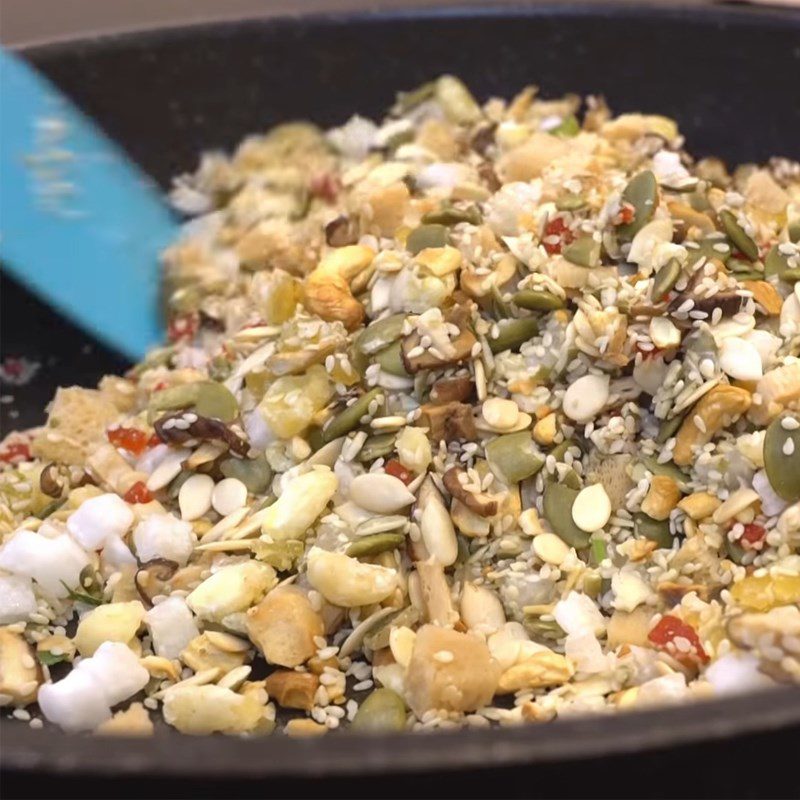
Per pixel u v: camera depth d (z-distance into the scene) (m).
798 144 0.51
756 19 0.51
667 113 0.52
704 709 0.36
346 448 0.44
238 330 0.48
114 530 0.44
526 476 0.43
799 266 0.44
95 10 0.58
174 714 0.41
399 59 0.53
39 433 0.48
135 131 0.52
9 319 0.51
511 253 0.45
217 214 0.52
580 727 0.36
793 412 0.42
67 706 0.42
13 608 0.44
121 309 0.51
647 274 0.44
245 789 0.36
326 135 0.53
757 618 0.40
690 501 0.42
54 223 0.51
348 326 0.45
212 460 0.45
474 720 0.41
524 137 0.51
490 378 0.44
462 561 0.43
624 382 0.43
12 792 0.37
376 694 0.41
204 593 0.42
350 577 0.42
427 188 0.50
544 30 0.52
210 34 0.52
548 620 0.42
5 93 0.51
